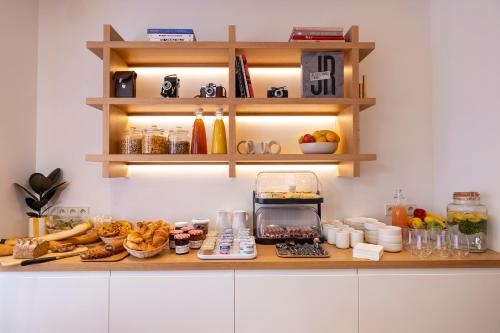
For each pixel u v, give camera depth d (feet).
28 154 5.98
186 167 6.28
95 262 4.44
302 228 5.67
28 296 4.36
